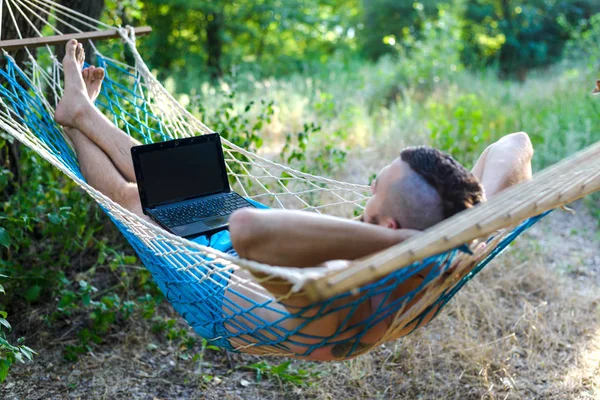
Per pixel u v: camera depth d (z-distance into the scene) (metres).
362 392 3.50
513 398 3.44
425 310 2.33
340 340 2.17
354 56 13.88
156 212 2.94
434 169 2.00
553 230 5.42
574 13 13.32
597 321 4.10
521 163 2.46
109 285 4.12
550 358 3.73
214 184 3.15
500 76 11.85
